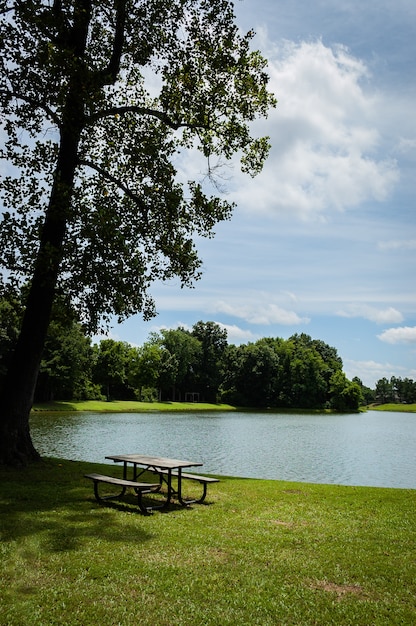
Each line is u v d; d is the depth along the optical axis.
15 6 11.96
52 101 12.82
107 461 21.25
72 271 13.16
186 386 114.12
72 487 10.85
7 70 12.45
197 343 112.25
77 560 6.10
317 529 8.22
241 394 113.56
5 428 12.82
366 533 8.05
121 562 6.11
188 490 11.47
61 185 12.51
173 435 36.38
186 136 16.31
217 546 6.97
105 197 14.90
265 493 11.47
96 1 13.39
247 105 15.45
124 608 4.91
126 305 15.39
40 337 13.27
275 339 128.25
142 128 15.32
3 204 13.41
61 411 63.09
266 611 4.99
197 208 15.75
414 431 56.09
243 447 29.77
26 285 15.41
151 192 15.32
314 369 113.81
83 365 77.62
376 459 27.03
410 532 8.19
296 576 5.96
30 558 6.10
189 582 5.62
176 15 13.65
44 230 13.20
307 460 25.16
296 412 103.19
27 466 12.77
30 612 4.73
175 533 7.52
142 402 93.69
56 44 12.97
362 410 144.12
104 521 8.00
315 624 4.78
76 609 4.86
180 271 15.82
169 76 14.24
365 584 5.81
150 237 15.51
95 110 13.27
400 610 5.11
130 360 95.00
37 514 8.26
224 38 14.27
